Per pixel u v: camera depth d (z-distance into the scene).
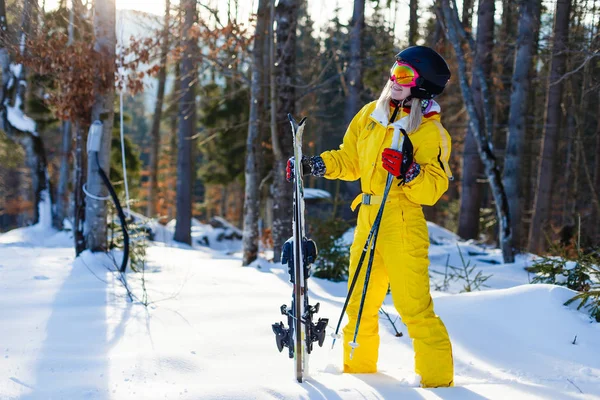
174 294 4.52
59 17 7.35
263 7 8.27
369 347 2.88
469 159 13.62
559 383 2.70
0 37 6.33
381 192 2.74
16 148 19.98
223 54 9.35
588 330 3.37
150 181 19.14
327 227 6.90
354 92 11.63
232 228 17.73
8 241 8.30
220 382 2.65
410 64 2.62
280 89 8.27
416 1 10.55
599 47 7.45
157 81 18.36
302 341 2.64
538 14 9.73
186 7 8.27
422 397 2.41
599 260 4.57
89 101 6.00
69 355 2.96
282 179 8.34
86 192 6.03
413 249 2.67
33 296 4.21
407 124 2.64
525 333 3.42
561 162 18.08
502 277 6.78
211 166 20.22
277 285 5.22
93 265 5.65
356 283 2.83
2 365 2.77
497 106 14.38
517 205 9.64
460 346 3.32
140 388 2.52
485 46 10.89
